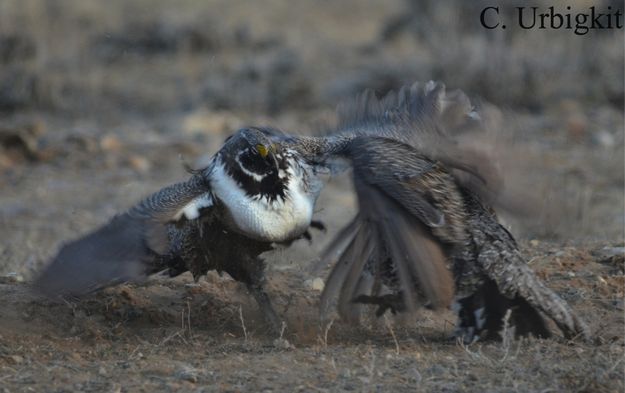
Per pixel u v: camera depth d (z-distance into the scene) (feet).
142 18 129.39
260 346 37.63
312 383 32.71
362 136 36.35
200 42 121.39
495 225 35.96
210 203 36.94
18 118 96.84
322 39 126.41
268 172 36.24
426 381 32.53
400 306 35.14
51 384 33.14
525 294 35.06
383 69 102.99
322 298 34.32
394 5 146.10
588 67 99.60
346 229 34.14
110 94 104.53
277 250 39.60
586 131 87.10
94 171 78.02
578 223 57.06
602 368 33.01
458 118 37.65
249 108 99.45
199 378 33.35
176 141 85.87
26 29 114.42
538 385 32.12
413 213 32.55
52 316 40.16
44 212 67.82
